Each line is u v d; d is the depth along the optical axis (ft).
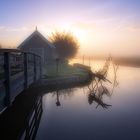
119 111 24.30
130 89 39.75
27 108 23.21
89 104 27.22
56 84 39.29
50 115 21.93
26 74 21.02
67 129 17.85
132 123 19.92
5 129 16.55
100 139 15.75
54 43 81.35
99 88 39.70
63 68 63.87
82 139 15.71
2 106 13.58
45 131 17.16
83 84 43.55
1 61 13.96
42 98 30.37
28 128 17.19
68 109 24.52
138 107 26.30
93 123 19.67
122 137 16.30
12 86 15.65
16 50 16.19
